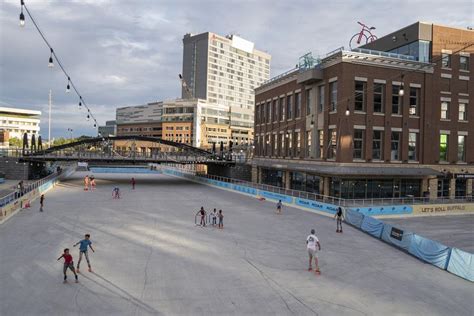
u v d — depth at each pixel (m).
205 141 166.12
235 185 53.66
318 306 14.07
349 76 39.19
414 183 42.53
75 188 52.81
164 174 90.00
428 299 15.09
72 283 15.89
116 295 14.69
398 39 46.12
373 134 40.34
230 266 18.62
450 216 36.75
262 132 59.91
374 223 26.72
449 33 43.75
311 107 45.38
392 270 18.83
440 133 43.03
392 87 41.09
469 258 17.59
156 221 29.66
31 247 21.34
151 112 190.25
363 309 13.91
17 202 32.81
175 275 17.09
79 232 25.28
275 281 16.66
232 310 13.52
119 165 109.94
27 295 14.60
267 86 58.12
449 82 43.53
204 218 29.31
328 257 20.77
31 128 189.75
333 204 34.66
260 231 26.98
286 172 50.94
